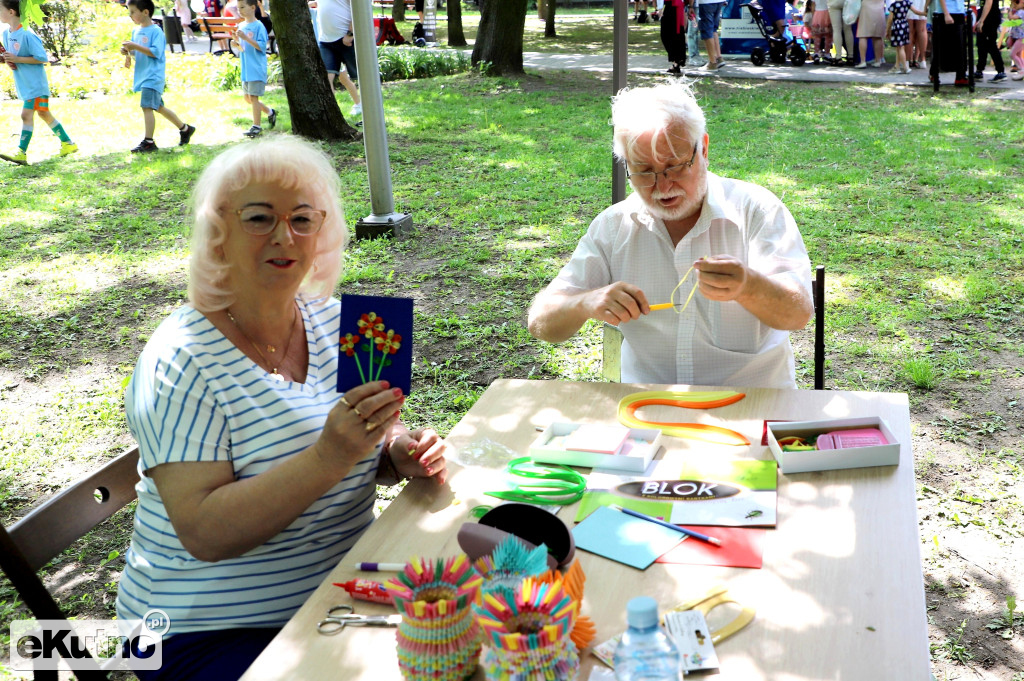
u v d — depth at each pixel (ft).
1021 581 9.53
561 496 5.98
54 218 24.71
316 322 6.76
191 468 5.65
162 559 6.02
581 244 9.26
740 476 6.16
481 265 19.98
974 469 11.62
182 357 5.78
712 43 46.26
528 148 30.78
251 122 37.22
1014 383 13.85
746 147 29.73
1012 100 35.58
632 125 8.13
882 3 43.83
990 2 39.40
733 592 4.94
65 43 53.62
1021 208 22.31
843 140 30.35
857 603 4.80
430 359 15.58
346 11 36.29
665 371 9.14
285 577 6.03
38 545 5.89
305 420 6.07
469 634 4.23
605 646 4.53
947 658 8.61
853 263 19.24
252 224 5.90
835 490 5.94
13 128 38.19
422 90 42.47
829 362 14.89
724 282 7.41
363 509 6.59
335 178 6.59
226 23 56.65
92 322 17.71
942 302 17.03
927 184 24.88
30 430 13.67
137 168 29.76
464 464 6.69
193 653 5.78
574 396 7.79
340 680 4.47
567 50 58.70
